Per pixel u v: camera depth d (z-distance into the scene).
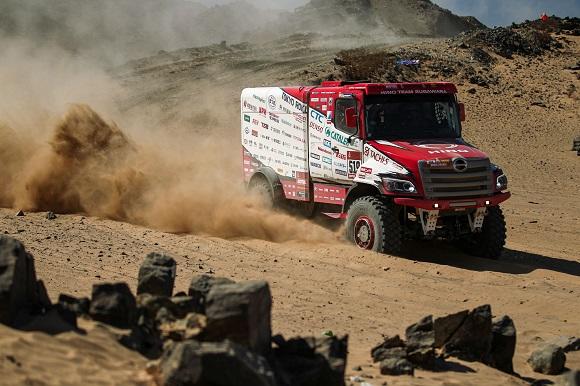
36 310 6.13
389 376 6.73
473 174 13.09
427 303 10.48
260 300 5.81
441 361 7.36
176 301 6.55
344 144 13.85
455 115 14.16
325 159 14.33
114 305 6.28
